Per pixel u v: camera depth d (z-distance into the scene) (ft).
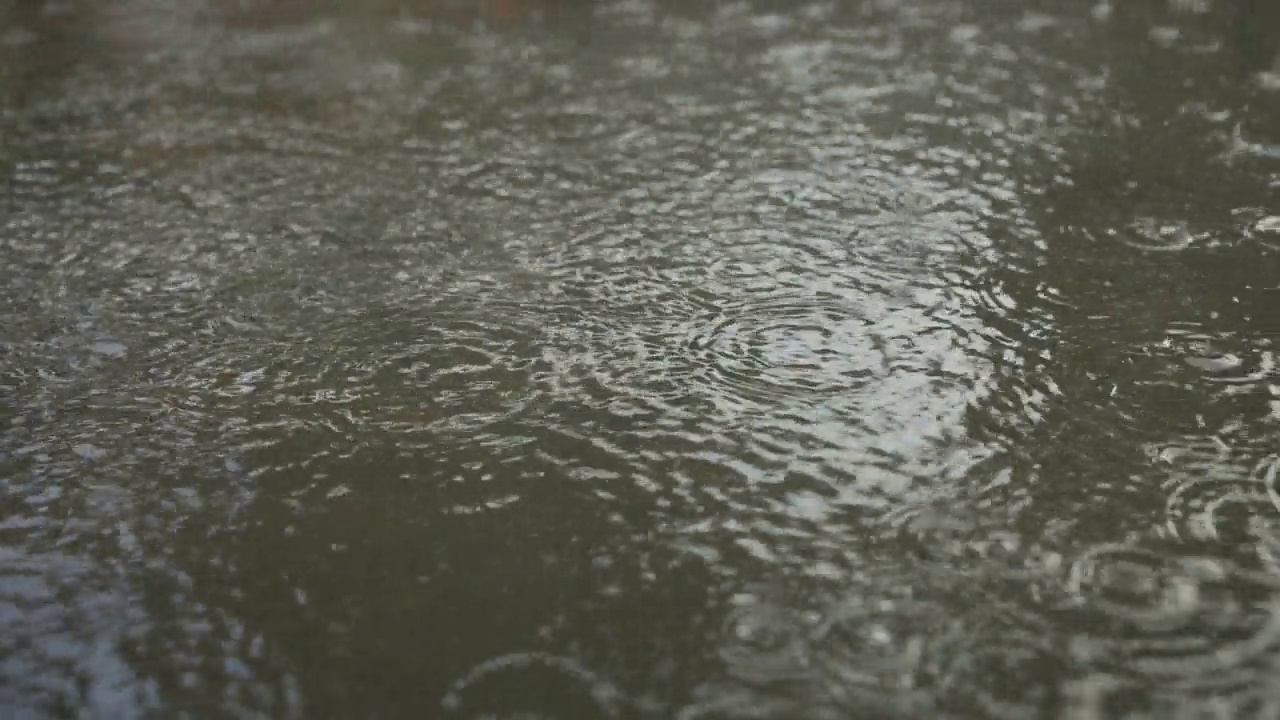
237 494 3.34
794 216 5.00
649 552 3.06
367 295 4.46
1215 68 6.47
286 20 7.91
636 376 3.87
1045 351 3.93
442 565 3.03
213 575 3.02
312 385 3.88
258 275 4.65
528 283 4.52
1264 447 3.41
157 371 4.00
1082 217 4.88
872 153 5.60
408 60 7.07
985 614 2.81
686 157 5.64
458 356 4.02
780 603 2.87
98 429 3.67
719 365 3.92
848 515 3.18
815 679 2.63
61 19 8.06
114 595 2.96
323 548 3.11
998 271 4.47
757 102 6.28
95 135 6.11
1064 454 3.41
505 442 3.54
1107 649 2.69
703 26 7.55
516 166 5.60
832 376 3.83
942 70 6.63
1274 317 4.09
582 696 2.59
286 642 2.78
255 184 5.48
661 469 3.40
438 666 2.69
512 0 8.10
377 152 5.81
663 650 2.72
